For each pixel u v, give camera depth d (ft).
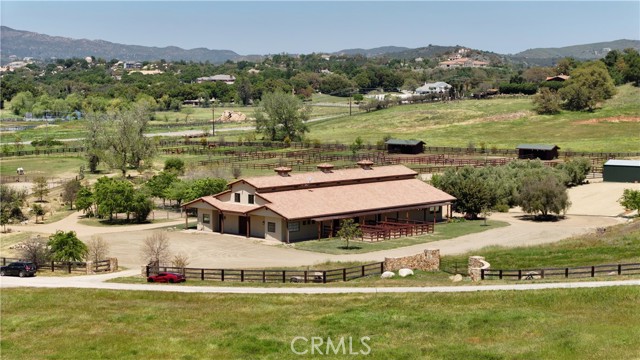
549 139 613.11
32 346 143.74
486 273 188.55
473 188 340.18
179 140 639.76
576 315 148.25
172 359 135.13
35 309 168.14
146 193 372.79
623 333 136.87
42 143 632.38
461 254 247.50
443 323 146.51
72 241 239.30
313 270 203.62
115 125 490.08
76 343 144.46
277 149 578.66
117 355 137.80
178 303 169.89
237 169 435.12
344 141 643.04
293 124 642.22
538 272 190.08
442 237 295.48
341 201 310.24
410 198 328.08
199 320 155.63
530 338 137.28
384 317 151.74
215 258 256.11
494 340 137.49
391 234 298.56
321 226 298.76
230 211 302.86
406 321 148.77
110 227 334.03
